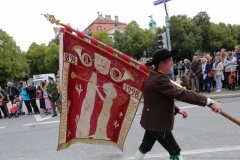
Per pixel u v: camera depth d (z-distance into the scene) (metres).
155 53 2.60
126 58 2.87
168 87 2.43
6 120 10.51
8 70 45.91
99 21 74.06
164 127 2.54
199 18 54.62
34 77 29.69
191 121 6.16
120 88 2.96
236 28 68.12
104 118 3.07
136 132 5.69
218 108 2.40
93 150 4.63
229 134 4.78
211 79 10.48
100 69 2.97
